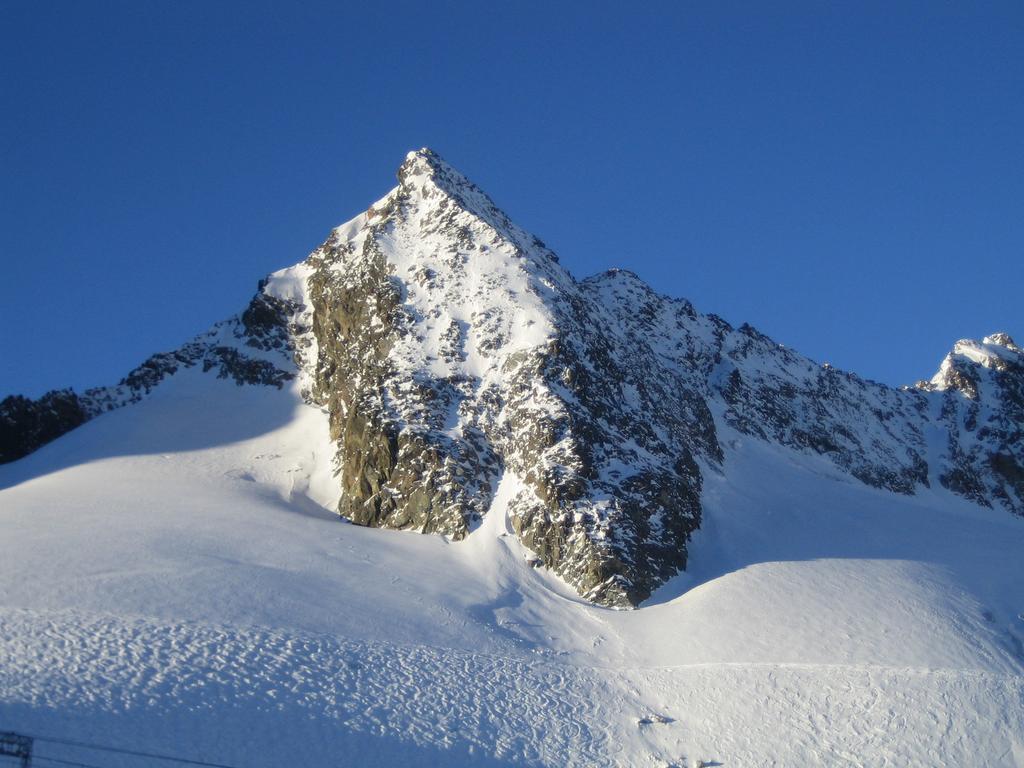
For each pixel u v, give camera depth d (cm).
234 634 6650
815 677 7019
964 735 6681
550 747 6341
